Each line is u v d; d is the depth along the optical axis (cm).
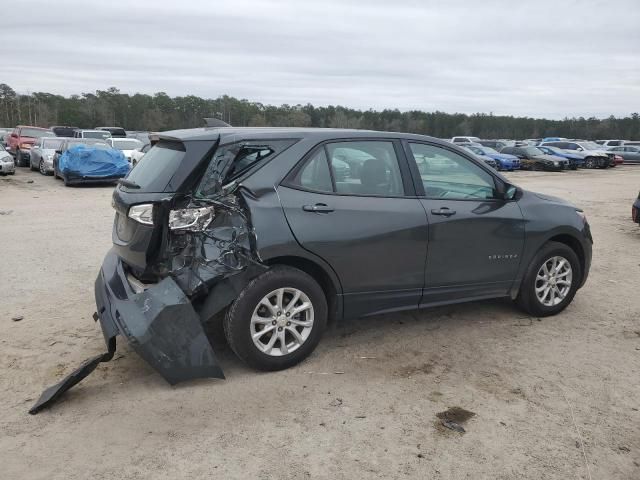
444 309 565
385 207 438
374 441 326
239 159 404
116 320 379
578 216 553
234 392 382
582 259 564
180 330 376
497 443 326
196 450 315
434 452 316
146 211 389
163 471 296
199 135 404
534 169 3241
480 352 458
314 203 411
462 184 489
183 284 386
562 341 484
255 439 327
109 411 356
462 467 303
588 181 2458
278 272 402
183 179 391
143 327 369
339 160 431
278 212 397
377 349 461
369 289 442
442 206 466
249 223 393
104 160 1772
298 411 359
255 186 398
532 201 527
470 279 489
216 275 384
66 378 367
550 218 526
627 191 1956
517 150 3331
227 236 391
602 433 339
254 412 357
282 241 396
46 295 589
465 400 377
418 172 465
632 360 446
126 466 299
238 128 436
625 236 1030
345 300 436
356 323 521
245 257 391
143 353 366
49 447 316
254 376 407
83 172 1733
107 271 442
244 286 393
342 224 418
